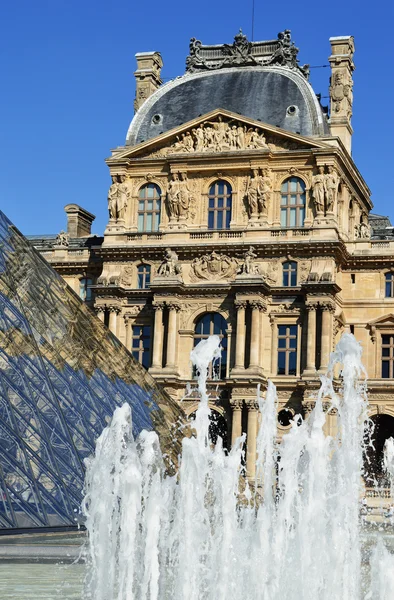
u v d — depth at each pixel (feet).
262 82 393.29
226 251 371.15
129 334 379.55
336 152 364.58
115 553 119.03
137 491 116.26
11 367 181.06
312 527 121.19
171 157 378.73
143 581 114.21
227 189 377.71
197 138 379.14
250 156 370.94
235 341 363.97
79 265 399.24
